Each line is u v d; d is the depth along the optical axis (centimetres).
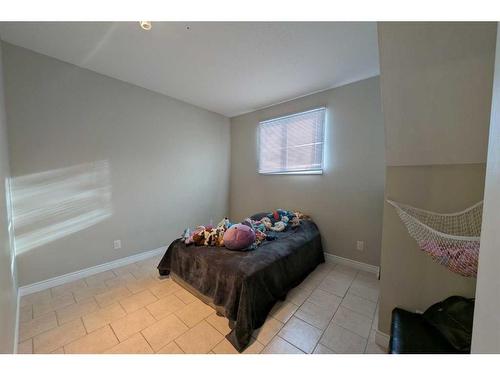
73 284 218
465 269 92
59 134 212
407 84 108
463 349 96
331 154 273
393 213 137
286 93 286
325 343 144
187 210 337
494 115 52
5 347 108
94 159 237
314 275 240
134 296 198
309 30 163
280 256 195
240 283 157
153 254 296
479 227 111
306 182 299
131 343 143
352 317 171
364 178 249
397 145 129
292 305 185
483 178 112
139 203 279
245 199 383
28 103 194
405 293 135
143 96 274
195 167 345
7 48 182
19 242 194
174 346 141
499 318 44
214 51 192
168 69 226
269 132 339
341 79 245
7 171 167
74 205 225
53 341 144
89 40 179
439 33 90
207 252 199
